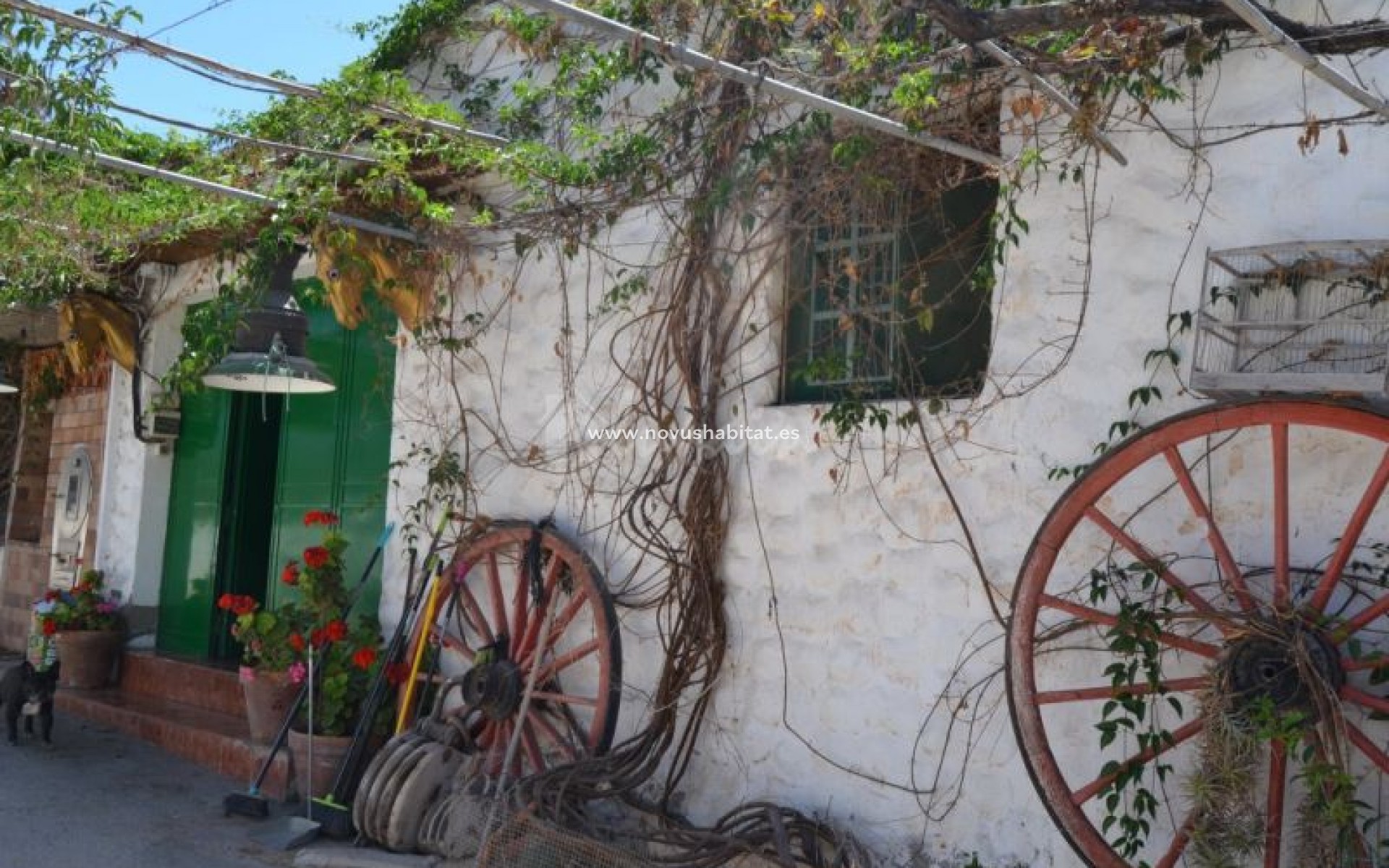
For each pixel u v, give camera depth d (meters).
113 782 6.82
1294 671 3.77
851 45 4.75
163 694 8.50
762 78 4.05
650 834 5.09
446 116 5.88
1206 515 4.00
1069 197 4.70
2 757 7.29
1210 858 3.82
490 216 6.28
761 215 5.53
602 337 6.19
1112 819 4.11
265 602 8.89
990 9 4.62
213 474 8.91
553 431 6.39
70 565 9.86
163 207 6.68
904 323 5.12
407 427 7.21
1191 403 4.30
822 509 5.29
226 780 6.89
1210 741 3.85
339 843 5.80
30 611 10.68
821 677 5.21
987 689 4.71
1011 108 4.85
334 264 6.53
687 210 5.74
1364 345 3.70
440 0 7.09
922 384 5.13
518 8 6.72
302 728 6.54
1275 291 3.91
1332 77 3.57
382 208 6.39
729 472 5.62
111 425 9.66
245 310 6.18
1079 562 4.53
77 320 8.75
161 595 9.23
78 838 5.82
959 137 5.04
